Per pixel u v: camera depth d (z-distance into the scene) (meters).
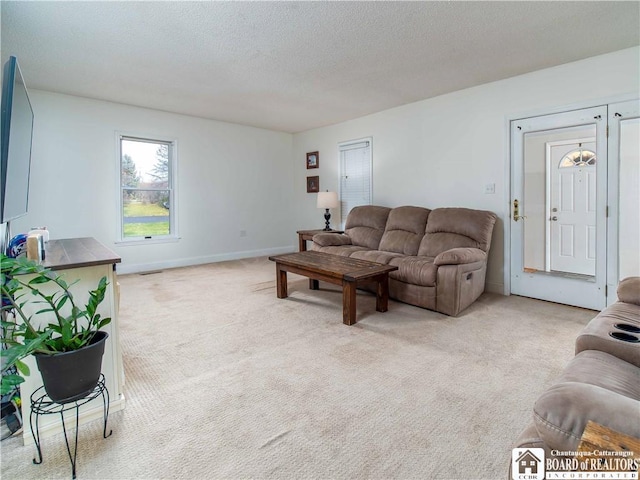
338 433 1.54
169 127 5.21
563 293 3.42
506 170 3.74
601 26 2.61
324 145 6.08
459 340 2.54
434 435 1.52
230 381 1.99
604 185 3.12
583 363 1.18
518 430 1.54
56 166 4.33
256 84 3.88
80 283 1.60
